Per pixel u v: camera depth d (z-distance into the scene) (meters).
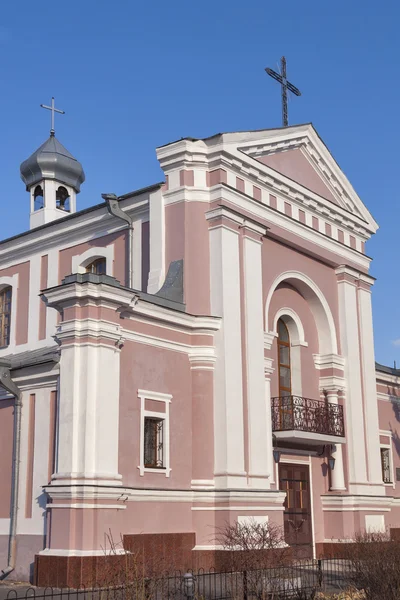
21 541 15.06
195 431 16.16
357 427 20.47
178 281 16.75
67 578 12.98
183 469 15.78
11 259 22.34
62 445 13.84
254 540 13.91
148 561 12.88
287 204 19.62
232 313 16.83
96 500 13.46
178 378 16.12
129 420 14.77
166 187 17.72
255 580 10.78
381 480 20.78
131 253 18.41
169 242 17.36
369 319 21.84
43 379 15.58
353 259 21.92
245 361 16.89
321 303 20.67
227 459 15.86
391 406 24.22
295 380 19.94
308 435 18.36
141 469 14.79
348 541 19.20
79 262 20.23
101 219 19.73
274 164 19.45
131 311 15.16
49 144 25.70
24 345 21.09
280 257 19.33
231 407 16.25
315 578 13.09
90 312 14.29
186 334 16.52
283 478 18.77
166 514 15.08
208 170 17.64
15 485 15.40
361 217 22.47
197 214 17.28
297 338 20.22
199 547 15.38
